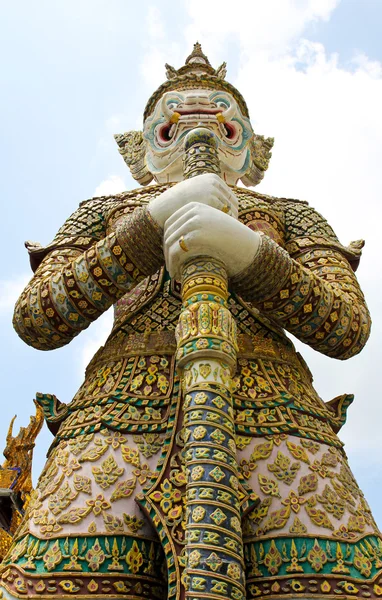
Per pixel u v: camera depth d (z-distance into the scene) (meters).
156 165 6.70
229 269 4.52
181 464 4.21
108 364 5.03
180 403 4.52
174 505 4.02
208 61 8.50
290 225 6.15
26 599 3.74
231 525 3.49
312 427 4.66
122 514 4.07
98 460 4.33
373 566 3.95
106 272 4.87
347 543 3.97
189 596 3.25
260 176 7.66
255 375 4.80
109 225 5.92
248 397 4.64
